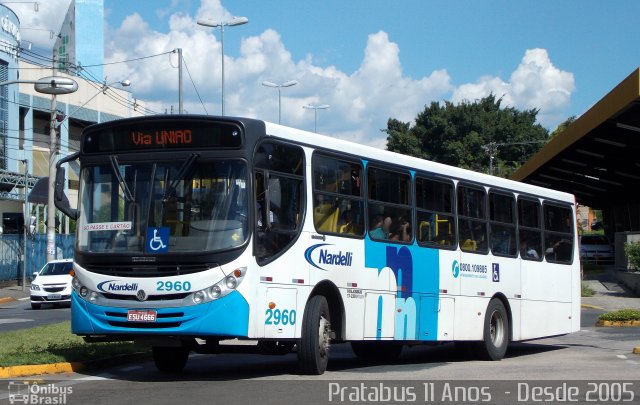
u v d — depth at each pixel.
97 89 62.81
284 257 11.52
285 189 11.66
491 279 16.22
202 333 10.73
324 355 12.26
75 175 60.56
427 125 83.44
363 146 13.34
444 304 14.91
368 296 13.12
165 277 10.88
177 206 11.10
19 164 55.75
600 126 31.88
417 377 12.30
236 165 11.07
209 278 10.78
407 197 14.23
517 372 13.15
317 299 12.10
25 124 56.56
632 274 35.19
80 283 11.36
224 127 11.16
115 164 11.48
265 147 11.38
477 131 81.56
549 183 48.81
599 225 84.00
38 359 12.55
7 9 52.62
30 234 48.81
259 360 15.07
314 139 12.31
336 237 12.52
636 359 15.12
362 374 12.55
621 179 45.16
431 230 14.73
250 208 11.00
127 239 11.19
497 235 16.59
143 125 11.44
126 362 13.95
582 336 21.02
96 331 11.16
